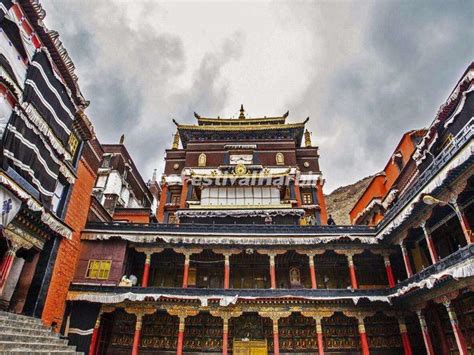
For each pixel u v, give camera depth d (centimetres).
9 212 1839
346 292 2520
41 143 2127
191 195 3962
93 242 2788
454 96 2267
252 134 4669
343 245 2725
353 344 2678
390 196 3400
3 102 1766
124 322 2847
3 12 1734
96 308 2566
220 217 3634
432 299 2100
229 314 2522
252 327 2761
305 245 2731
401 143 3450
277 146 4456
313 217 4038
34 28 2059
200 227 2820
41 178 2147
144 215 4056
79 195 2788
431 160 2648
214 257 3028
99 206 3244
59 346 1847
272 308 2533
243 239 2702
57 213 2506
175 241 2723
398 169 3494
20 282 2261
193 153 4438
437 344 2448
